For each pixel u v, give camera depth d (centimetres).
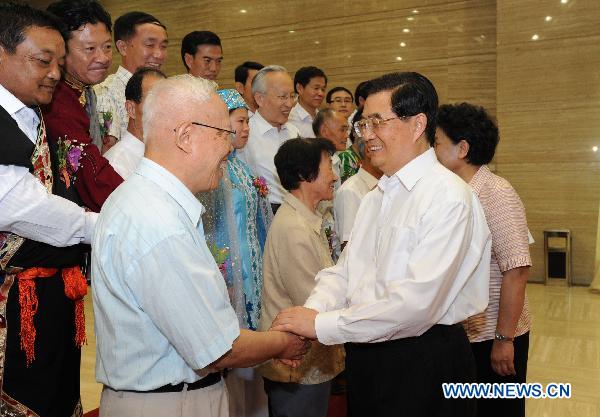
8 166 170
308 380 235
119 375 142
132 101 233
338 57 819
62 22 202
